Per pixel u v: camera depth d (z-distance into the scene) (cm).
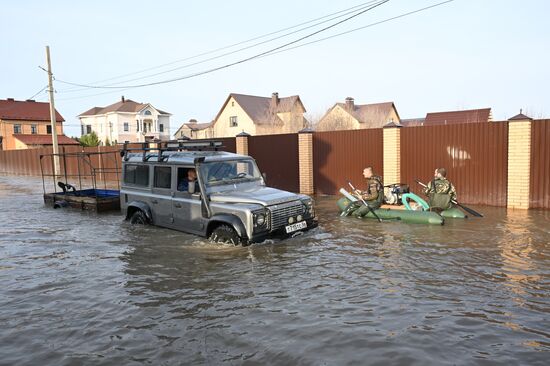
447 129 1255
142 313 509
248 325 466
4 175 3394
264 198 786
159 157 927
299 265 672
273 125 5100
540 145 1095
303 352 403
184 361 394
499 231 868
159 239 854
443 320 463
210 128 5700
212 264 688
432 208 1054
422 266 653
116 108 6375
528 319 461
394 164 1349
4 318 509
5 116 5150
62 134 5681
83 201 1315
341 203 1165
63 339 449
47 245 868
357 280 599
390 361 382
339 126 4700
